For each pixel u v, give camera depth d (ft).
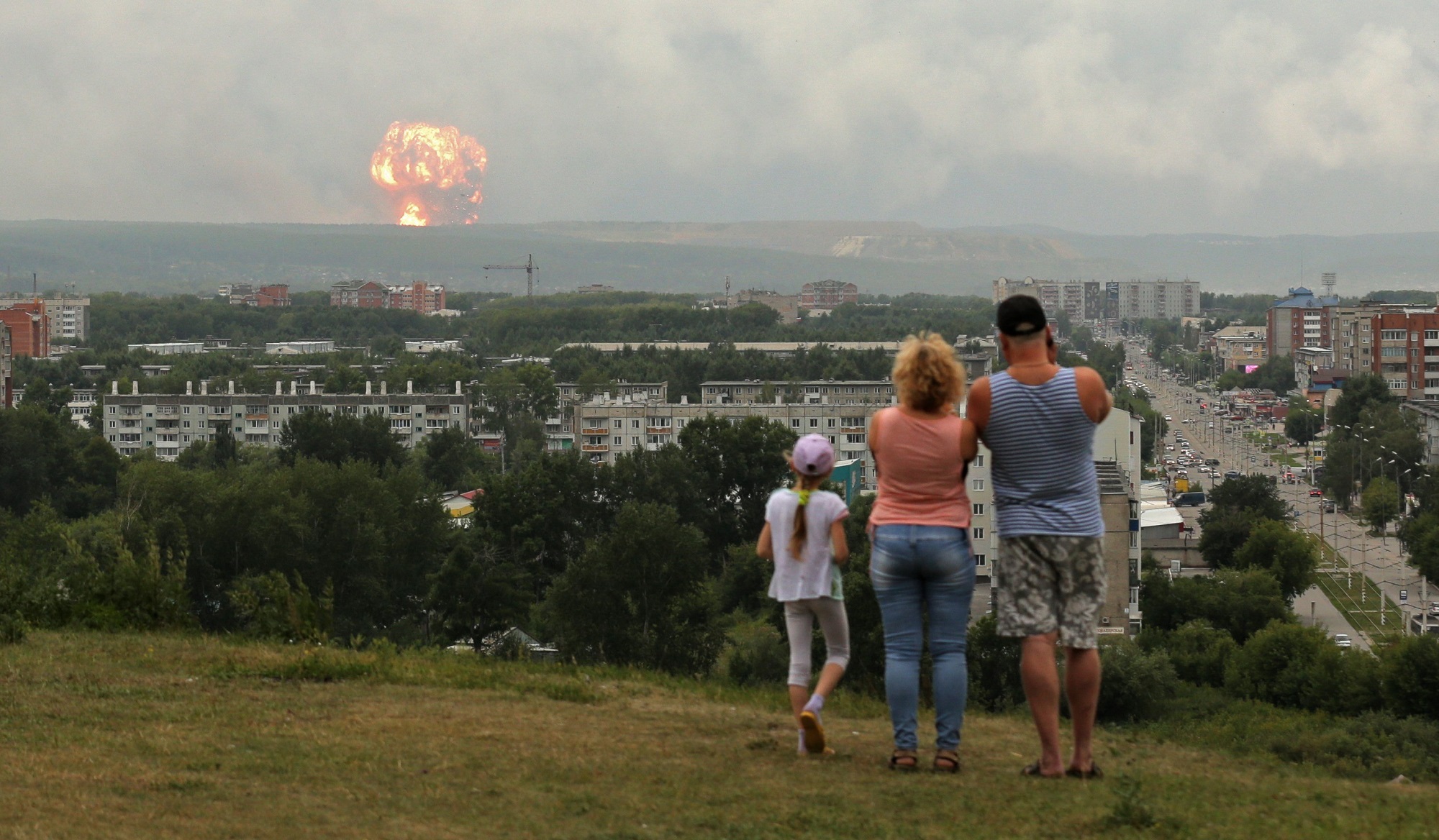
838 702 108.68
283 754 78.79
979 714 108.68
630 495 626.64
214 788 70.69
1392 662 353.10
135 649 121.60
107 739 82.38
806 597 80.07
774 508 81.41
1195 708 348.59
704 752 80.43
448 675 110.52
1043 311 73.15
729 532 654.53
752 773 74.84
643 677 118.62
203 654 117.70
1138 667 333.21
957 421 74.02
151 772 74.02
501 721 89.66
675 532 373.40
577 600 372.38
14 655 116.26
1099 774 75.36
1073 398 71.72
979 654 288.71
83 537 481.87
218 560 469.57
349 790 70.44
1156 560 635.66
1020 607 73.36
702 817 65.62
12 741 81.92
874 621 302.86
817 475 80.89
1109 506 477.77
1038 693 73.61
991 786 71.67
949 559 74.18
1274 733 283.18
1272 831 63.26
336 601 476.54
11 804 67.10
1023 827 63.77
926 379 73.82
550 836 62.64
